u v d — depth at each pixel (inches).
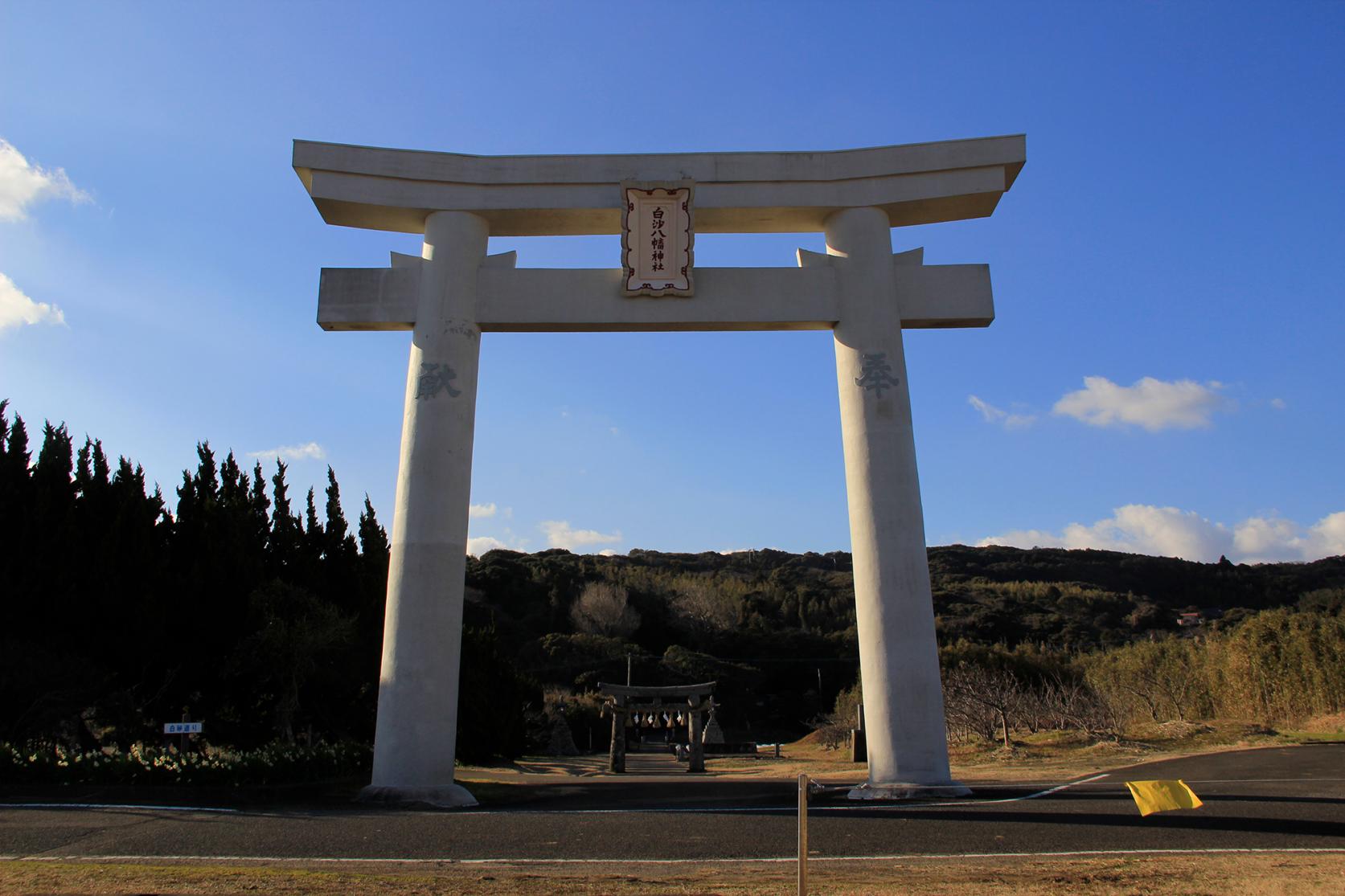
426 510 508.1
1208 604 3115.2
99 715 680.4
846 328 541.6
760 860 305.0
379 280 554.3
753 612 2743.6
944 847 324.5
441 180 560.7
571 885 264.7
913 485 516.1
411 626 493.4
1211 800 429.7
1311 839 326.3
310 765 571.2
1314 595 2322.8
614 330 557.6
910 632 491.8
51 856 310.0
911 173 557.0
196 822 383.6
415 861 304.0
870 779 487.5
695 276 549.6
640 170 562.6
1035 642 2394.2
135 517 761.0
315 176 551.8
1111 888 255.9
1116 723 994.1
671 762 1413.6
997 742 915.4
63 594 695.7
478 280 552.7
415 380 532.4
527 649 2201.0
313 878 272.5
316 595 829.8
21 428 770.2
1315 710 1168.2
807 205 557.3
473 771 920.9
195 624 750.5
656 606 2637.8
